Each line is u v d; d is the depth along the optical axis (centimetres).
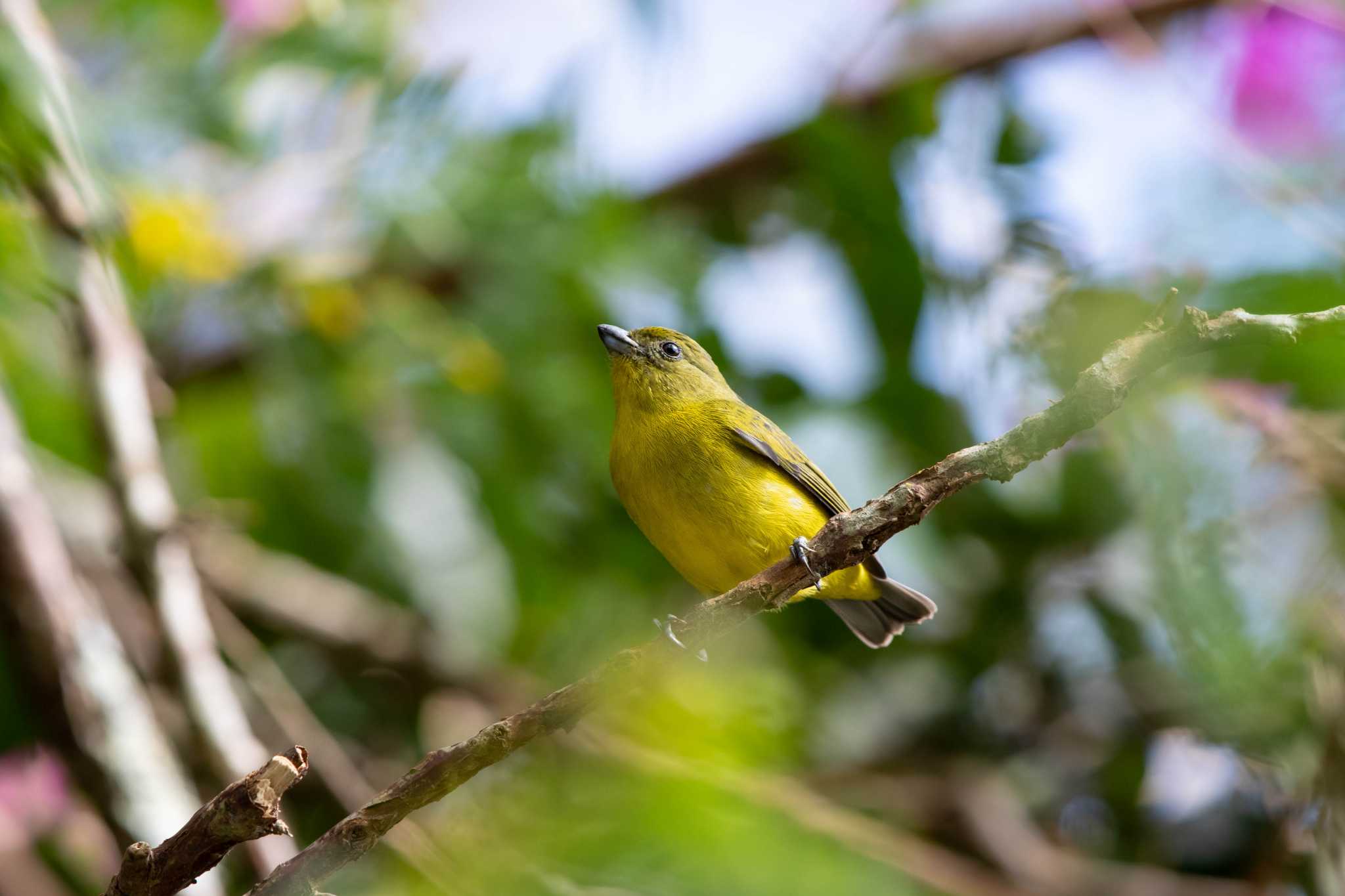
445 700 1088
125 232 905
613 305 1116
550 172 1080
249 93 1067
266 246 1064
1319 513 896
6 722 998
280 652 1155
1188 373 908
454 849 760
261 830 473
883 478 1108
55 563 863
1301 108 1060
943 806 1123
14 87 774
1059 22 1183
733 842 742
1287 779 924
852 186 1120
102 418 883
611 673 539
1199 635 890
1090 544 1141
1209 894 1051
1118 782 1141
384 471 1083
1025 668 1181
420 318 1080
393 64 1063
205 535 1072
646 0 1020
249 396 1127
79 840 1009
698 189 1247
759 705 968
